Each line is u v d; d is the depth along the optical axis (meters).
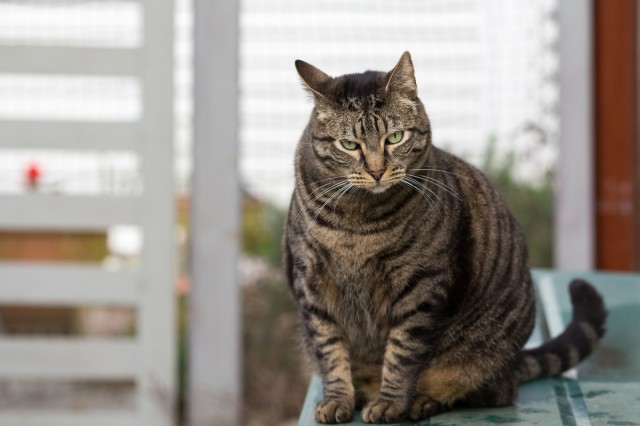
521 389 3.71
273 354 6.72
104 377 5.96
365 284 3.34
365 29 6.22
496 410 3.44
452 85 6.37
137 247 6.68
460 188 3.47
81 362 5.95
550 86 6.42
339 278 3.35
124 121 5.85
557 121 6.15
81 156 6.15
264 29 6.26
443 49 6.29
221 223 5.80
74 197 5.89
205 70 5.77
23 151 5.87
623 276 5.29
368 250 3.27
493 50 6.34
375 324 3.43
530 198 7.00
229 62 5.77
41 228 5.94
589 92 5.95
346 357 3.41
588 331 3.90
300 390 6.64
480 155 6.69
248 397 6.62
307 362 3.81
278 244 6.92
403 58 3.39
